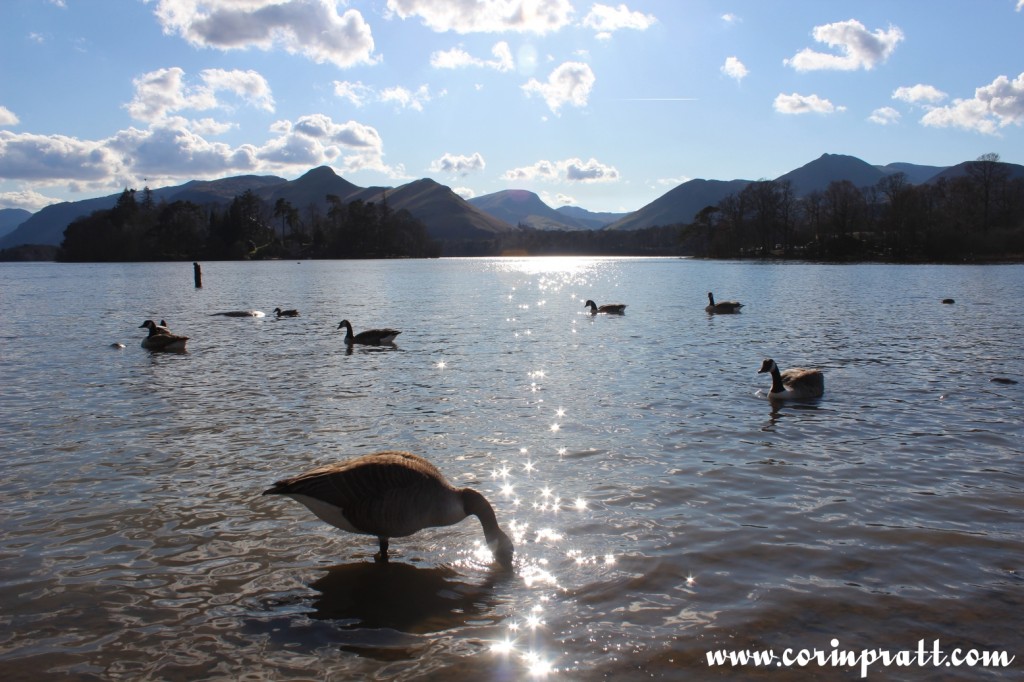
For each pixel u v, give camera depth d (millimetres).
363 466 7297
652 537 7895
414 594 6770
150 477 10008
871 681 5344
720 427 12547
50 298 51875
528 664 5621
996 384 16250
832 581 6859
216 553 7660
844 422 12859
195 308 42281
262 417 13484
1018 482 9562
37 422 13148
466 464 10492
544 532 8086
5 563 7375
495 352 22297
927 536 7840
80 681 5422
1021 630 5977
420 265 152625
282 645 5922
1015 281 65375
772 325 30031
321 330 29938
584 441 11656
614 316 35250
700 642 5875
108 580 7043
